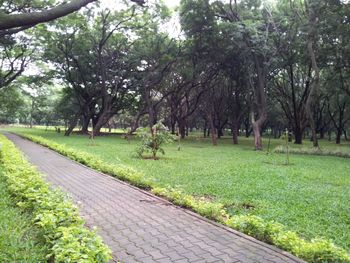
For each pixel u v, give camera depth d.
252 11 24.05
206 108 29.83
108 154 16.42
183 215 5.70
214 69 28.69
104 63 33.03
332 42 21.94
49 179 9.03
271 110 45.19
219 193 7.96
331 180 10.39
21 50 30.31
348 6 19.25
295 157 17.89
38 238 4.17
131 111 41.44
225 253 4.12
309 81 29.14
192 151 19.64
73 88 36.59
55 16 5.02
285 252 4.15
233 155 17.75
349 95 27.70
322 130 48.34
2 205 5.52
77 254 3.16
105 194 7.27
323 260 3.85
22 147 18.38
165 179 9.63
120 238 4.61
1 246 3.84
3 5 15.96
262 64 23.45
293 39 23.44
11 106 42.25
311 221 5.87
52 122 66.88
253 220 4.84
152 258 3.96
